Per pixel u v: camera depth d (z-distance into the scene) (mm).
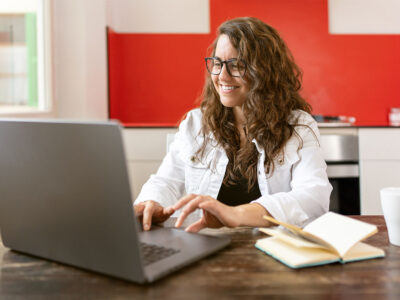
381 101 3492
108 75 3098
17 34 2336
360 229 757
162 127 2656
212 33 3398
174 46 3424
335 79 3461
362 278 646
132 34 3404
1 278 663
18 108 2336
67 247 691
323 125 2680
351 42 3445
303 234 771
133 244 602
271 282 633
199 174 1452
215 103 1466
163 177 1471
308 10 3400
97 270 659
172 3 3396
